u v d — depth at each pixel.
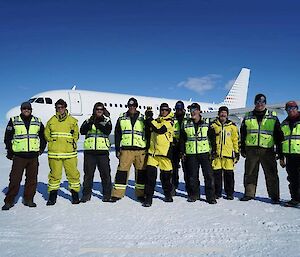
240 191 7.64
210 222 4.73
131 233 4.20
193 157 6.43
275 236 4.02
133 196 7.05
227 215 5.17
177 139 7.21
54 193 6.15
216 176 6.78
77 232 4.27
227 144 6.73
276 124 6.22
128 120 6.58
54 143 6.15
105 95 19.84
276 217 4.99
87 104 18.73
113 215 5.23
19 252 3.52
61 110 6.25
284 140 5.96
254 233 4.16
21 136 5.94
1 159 15.41
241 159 16.08
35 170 6.09
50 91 18.55
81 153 18.67
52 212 5.48
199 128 6.44
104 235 4.12
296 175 5.77
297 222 4.68
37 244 3.79
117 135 6.66
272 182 6.20
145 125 6.59
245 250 3.53
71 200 6.57
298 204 5.74
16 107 17.62
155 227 4.48
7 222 4.82
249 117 6.50
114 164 13.62
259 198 6.70
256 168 6.50
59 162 6.18
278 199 6.19
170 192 6.39
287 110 6.00
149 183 6.03
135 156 6.54
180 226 4.53
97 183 8.84
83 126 6.49
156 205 6.04
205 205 6.01
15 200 6.58
